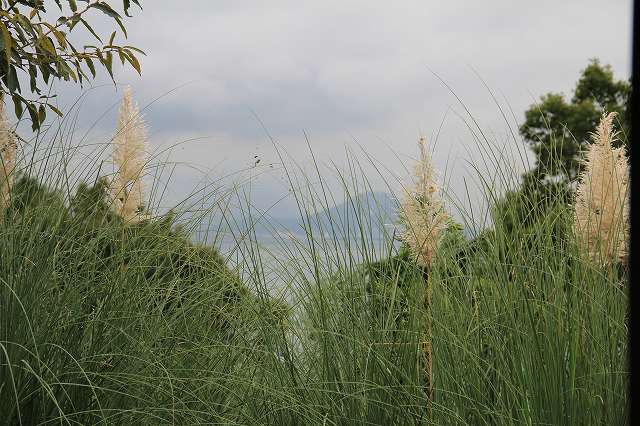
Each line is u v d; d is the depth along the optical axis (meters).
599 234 4.05
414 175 4.13
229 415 4.50
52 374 3.89
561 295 3.79
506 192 4.38
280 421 4.30
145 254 4.96
